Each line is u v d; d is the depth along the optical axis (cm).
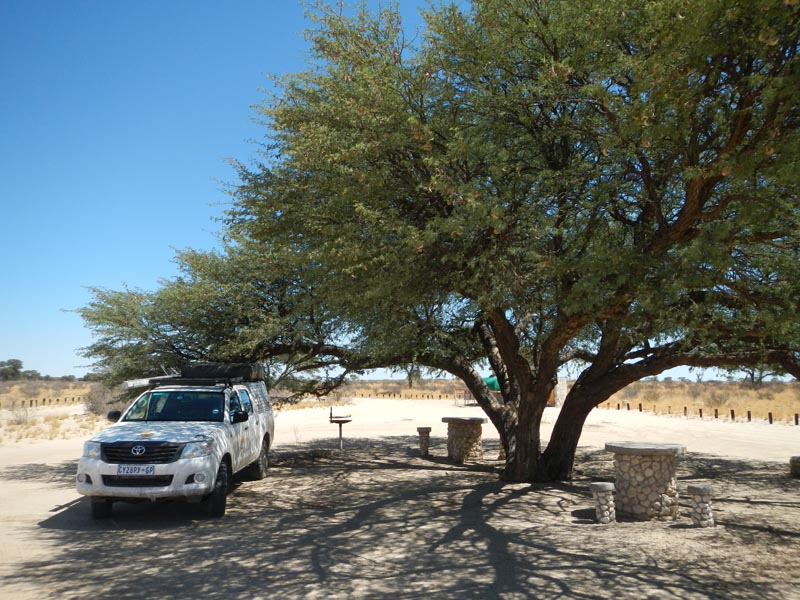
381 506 1065
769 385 6028
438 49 923
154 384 1230
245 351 1505
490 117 950
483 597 589
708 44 688
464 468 1550
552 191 896
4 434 2577
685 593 590
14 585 639
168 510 1052
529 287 893
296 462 1700
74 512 1033
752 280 847
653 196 848
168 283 1559
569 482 1288
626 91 893
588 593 594
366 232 866
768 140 649
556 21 877
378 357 1427
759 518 921
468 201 747
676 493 934
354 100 875
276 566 705
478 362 1670
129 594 609
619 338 1094
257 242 1257
